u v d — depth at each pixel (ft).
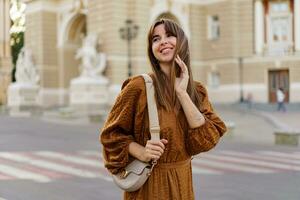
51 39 150.10
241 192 30.50
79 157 48.96
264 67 132.05
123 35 111.04
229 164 43.39
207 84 140.56
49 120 105.60
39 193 30.53
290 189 31.53
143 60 122.31
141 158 10.50
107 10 120.37
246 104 125.59
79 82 112.68
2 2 151.64
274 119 91.86
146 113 10.82
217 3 138.00
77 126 90.07
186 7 135.95
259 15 134.10
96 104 112.68
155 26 11.19
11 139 68.23
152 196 10.62
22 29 155.74
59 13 149.89
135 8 122.11
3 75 166.71
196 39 139.03
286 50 130.52
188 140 10.82
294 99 128.57
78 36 151.64
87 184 33.60
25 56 138.31
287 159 47.16
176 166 10.81
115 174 10.85
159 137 10.54
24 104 134.21
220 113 110.42
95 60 116.26
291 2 133.49
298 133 60.75
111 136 10.81
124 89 10.91
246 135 72.74
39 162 45.16
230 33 135.54
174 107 10.84
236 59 135.03
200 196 29.22
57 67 150.82
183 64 10.85
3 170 40.27
